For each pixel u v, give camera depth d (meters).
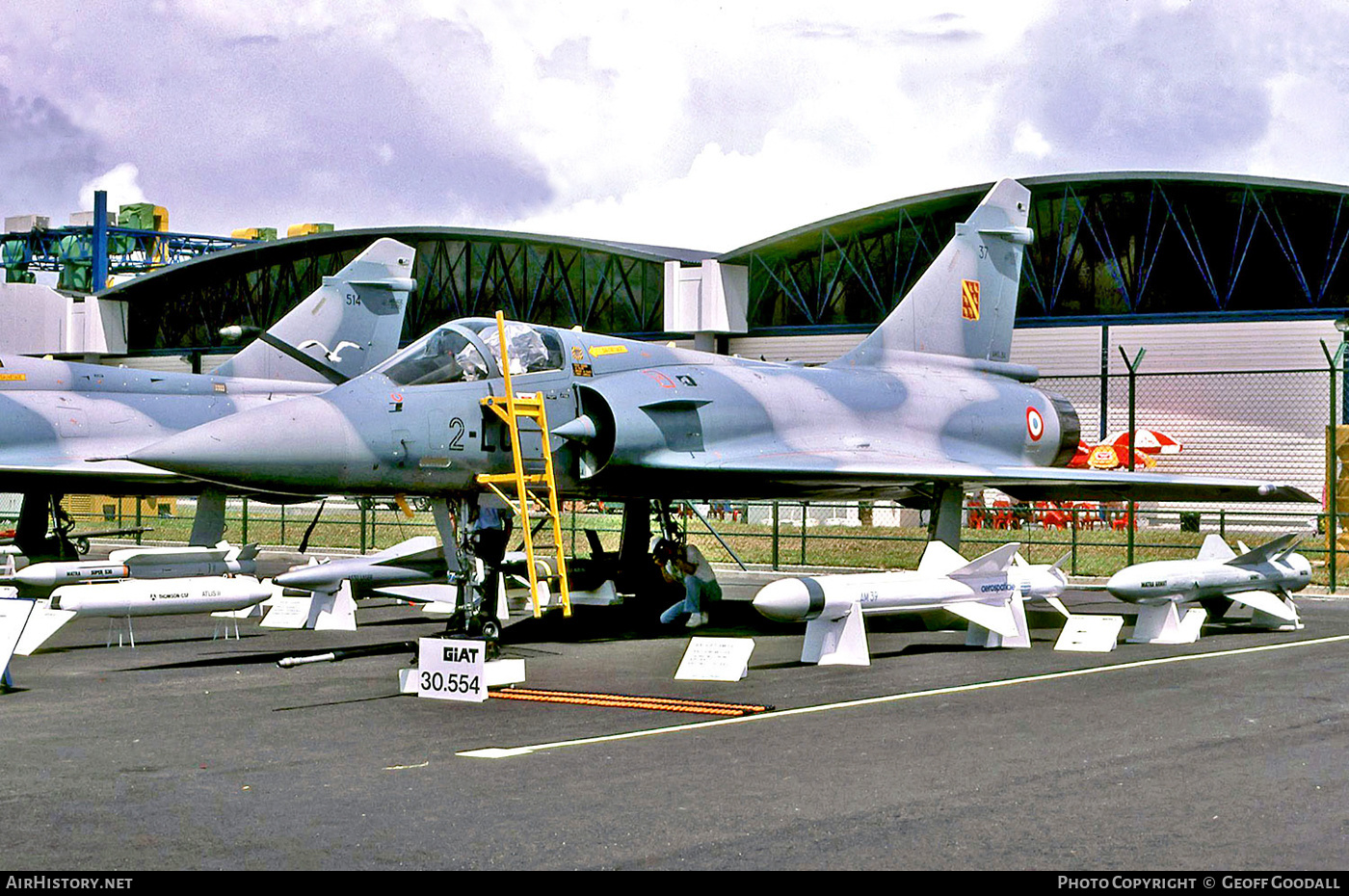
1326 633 15.07
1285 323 36.75
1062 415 20.14
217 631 15.34
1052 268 43.19
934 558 13.57
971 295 19.69
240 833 6.51
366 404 13.04
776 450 15.49
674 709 10.03
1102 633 13.58
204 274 55.31
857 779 7.59
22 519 22.47
